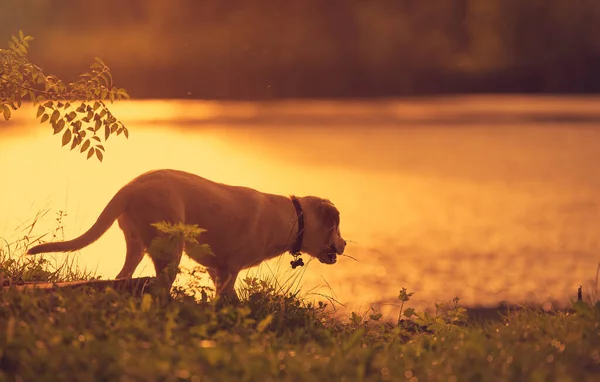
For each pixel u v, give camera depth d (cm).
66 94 758
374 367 537
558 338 602
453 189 2277
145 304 579
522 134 4097
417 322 714
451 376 505
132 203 706
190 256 734
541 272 1273
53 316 566
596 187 2309
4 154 2873
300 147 3450
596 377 515
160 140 3597
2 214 1503
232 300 718
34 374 473
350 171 2656
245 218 761
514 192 2220
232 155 3058
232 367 495
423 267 1300
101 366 483
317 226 816
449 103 6369
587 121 4778
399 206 1970
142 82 6297
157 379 472
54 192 1877
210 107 6119
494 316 896
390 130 4331
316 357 540
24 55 773
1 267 764
